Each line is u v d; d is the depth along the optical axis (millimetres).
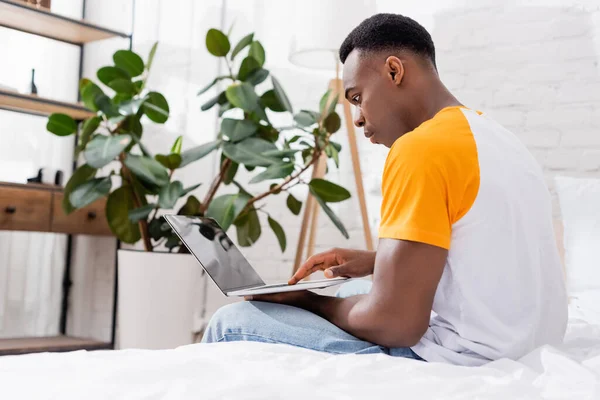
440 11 2760
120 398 603
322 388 680
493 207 939
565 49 2482
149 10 3533
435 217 901
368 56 1098
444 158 921
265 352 852
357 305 975
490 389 709
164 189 2561
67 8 3596
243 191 2748
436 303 1000
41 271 3422
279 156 2504
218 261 1162
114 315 3191
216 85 3344
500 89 2609
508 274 950
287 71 3236
